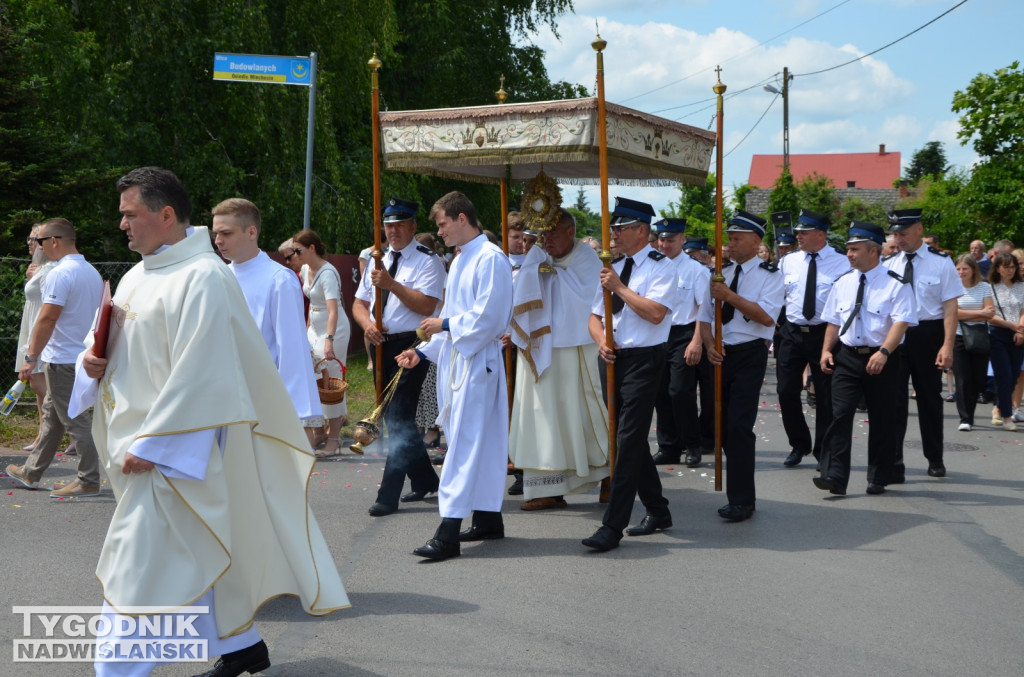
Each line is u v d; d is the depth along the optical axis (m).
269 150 18.11
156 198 3.44
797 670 3.96
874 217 44.25
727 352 6.69
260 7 17.89
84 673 3.86
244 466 3.52
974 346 10.38
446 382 5.77
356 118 20.97
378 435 6.38
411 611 4.61
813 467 8.55
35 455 7.04
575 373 6.71
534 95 27.70
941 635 4.36
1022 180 19.19
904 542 5.91
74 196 13.13
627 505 5.71
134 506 3.28
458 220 5.71
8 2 15.72
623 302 5.77
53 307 6.83
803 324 8.48
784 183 35.84
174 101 17.77
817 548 5.77
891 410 7.21
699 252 11.99
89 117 16.55
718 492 7.43
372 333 6.61
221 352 3.35
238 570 3.50
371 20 19.78
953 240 20.20
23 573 5.11
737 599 4.82
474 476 5.57
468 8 25.19
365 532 6.06
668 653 4.11
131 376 3.41
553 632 4.34
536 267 6.66
